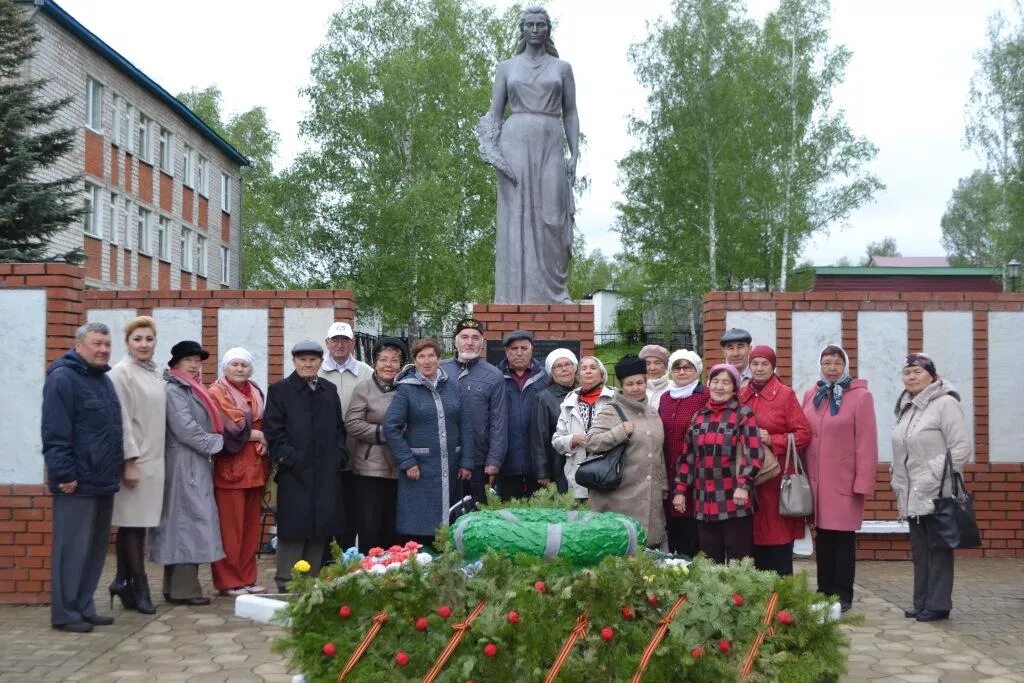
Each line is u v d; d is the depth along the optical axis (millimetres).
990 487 10305
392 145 31703
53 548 7242
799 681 4270
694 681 4281
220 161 41219
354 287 31609
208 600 8141
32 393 8289
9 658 6422
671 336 33688
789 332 10320
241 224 43688
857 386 7668
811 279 33938
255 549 8617
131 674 6039
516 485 8242
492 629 4219
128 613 7797
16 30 19016
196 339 10500
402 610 4414
